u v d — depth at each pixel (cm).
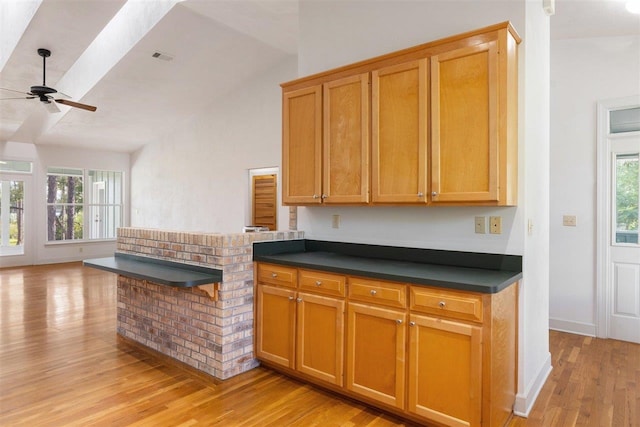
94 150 876
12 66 461
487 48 216
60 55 438
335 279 249
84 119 686
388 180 252
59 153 832
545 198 290
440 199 231
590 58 374
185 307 306
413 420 225
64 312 447
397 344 222
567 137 386
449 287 202
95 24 384
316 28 332
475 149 220
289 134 306
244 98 645
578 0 290
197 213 738
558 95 390
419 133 238
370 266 249
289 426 221
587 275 378
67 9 360
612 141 366
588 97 375
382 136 254
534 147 254
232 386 269
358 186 267
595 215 374
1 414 228
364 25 303
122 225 923
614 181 366
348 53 312
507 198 214
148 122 738
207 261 290
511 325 225
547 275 297
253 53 547
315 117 289
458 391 201
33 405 239
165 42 483
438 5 267
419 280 211
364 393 236
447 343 205
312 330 262
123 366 300
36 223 805
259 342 295
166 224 808
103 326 398
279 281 282
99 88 580
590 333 376
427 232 268
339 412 236
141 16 470
